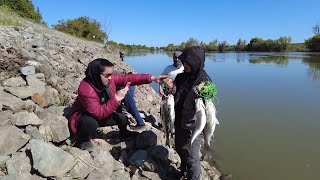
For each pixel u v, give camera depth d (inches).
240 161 129.5
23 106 96.1
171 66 130.3
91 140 97.1
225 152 137.7
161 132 114.6
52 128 86.6
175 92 88.5
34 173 74.4
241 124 176.4
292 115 195.5
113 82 94.2
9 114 88.4
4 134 77.9
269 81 340.5
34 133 83.7
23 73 113.8
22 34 201.8
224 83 325.7
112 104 86.9
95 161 85.4
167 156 97.3
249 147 144.0
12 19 304.0
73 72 165.0
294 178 116.9
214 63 615.5
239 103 226.4
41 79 116.8
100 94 88.2
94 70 85.6
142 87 188.9
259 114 197.9
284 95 257.6
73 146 89.9
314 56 941.8
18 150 78.8
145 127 109.3
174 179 95.1
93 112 85.6
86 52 252.1
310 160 131.3
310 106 219.3
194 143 86.7
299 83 323.9
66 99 118.6
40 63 129.3
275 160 131.0
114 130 110.3
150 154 95.5
